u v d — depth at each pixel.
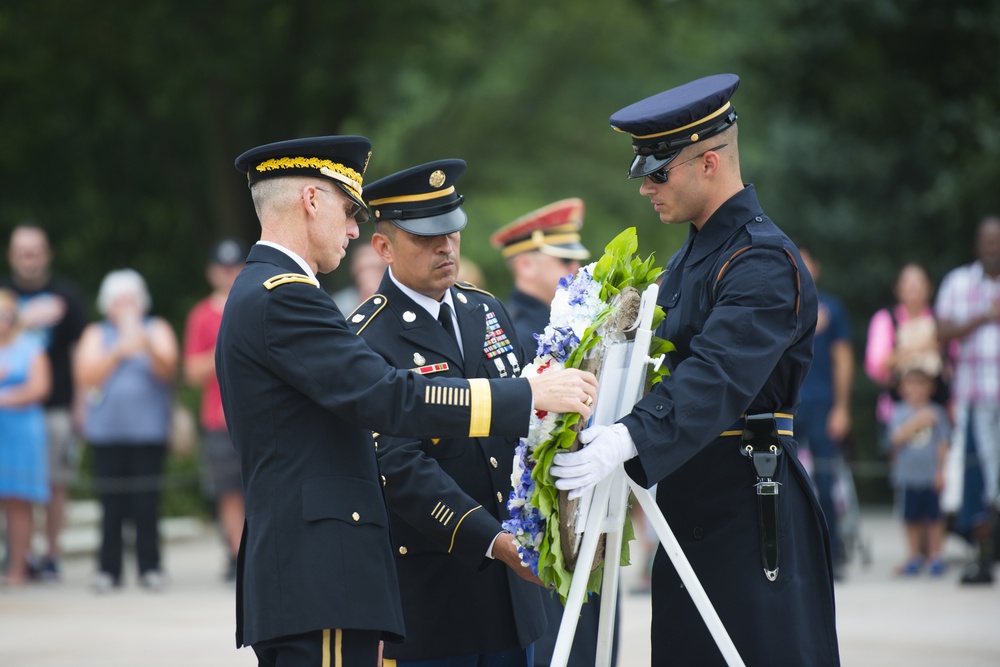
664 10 54.91
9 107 49.91
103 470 27.67
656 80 67.44
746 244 11.96
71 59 46.28
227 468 28.36
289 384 11.11
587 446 11.04
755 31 56.47
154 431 27.64
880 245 54.81
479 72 58.16
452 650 12.86
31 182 54.75
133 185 56.12
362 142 11.62
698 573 12.11
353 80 49.12
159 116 50.97
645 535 27.20
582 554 11.16
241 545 11.46
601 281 11.52
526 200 66.31
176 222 57.22
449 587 12.92
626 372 11.61
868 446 54.44
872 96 47.69
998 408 27.42
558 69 65.38
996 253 28.19
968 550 32.16
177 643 21.20
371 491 11.26
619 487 11.46
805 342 12.17
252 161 11.56
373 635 11.06
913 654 19.22
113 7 43.34
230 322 11.27
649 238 68.81
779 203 56.09
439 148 64.69
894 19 45.06
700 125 12.03
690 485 12.23
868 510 51.28
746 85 56.69
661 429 11.17
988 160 47.84
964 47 44.66
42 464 28.19
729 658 11.19
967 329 27.77
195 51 44.03
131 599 26.20
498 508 13.05
